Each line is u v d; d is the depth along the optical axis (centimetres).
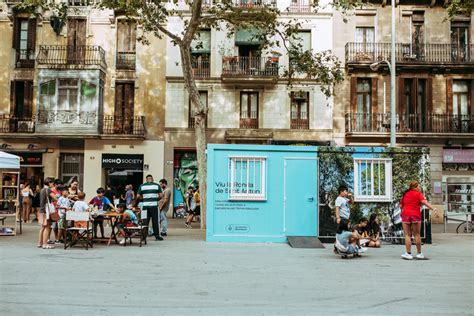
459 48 2712
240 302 652
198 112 1716
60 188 1453
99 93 2648
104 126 2695
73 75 2628
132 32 2750
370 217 1395
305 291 727
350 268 952
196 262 1002
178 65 2711
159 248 1238
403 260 1078
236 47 2755
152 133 2697
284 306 632
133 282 780
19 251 1147
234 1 2677
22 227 1839
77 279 799
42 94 2628
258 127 2702
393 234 1439
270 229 1416
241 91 2717
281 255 1132
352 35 2728
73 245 1271
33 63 2733
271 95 2688
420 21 2761
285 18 2714
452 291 738
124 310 601
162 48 2727
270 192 1427
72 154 2706
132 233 1390
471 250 1273
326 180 1438
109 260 1016
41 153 2680
